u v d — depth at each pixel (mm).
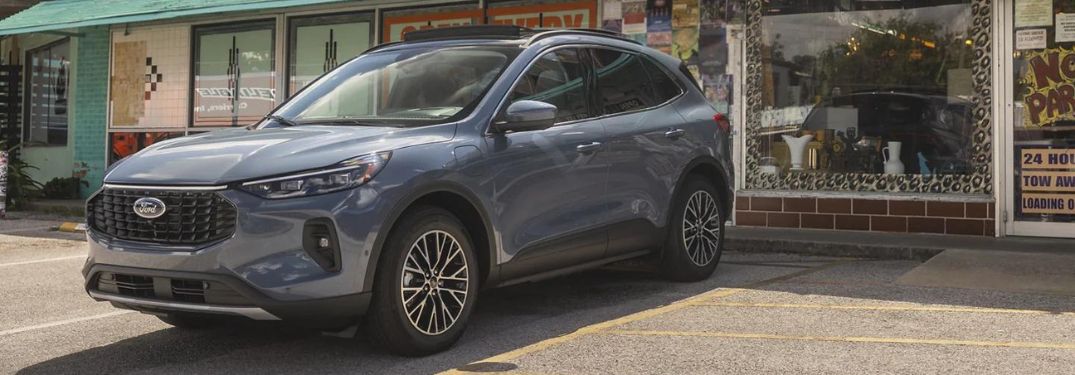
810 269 7922
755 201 10570
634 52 6859
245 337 5500
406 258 4770
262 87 14141
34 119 17344
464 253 5082
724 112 10781
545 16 11922
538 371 4605
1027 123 9352
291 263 4441
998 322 5562
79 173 16141
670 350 4984
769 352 4902
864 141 10133
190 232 4555
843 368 4559
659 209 6668
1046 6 9258
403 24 12961
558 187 5723
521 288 7004
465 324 5133
